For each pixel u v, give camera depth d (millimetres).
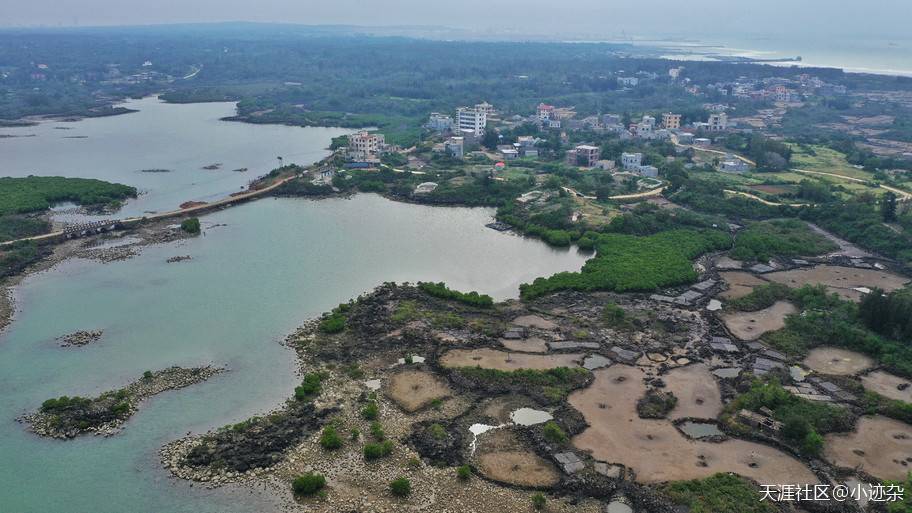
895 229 188000
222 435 92938
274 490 82812
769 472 86812
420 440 92938
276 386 107375
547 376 109375
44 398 102688
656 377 111375
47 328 126938
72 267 160750
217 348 119812
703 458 89812
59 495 81625
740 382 109188
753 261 169750
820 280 157625
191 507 79688
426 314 133625
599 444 92625
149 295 143875
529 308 139000
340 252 175875
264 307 138125
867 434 95688
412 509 80000
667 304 142250
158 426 95750
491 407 102000
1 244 171000
